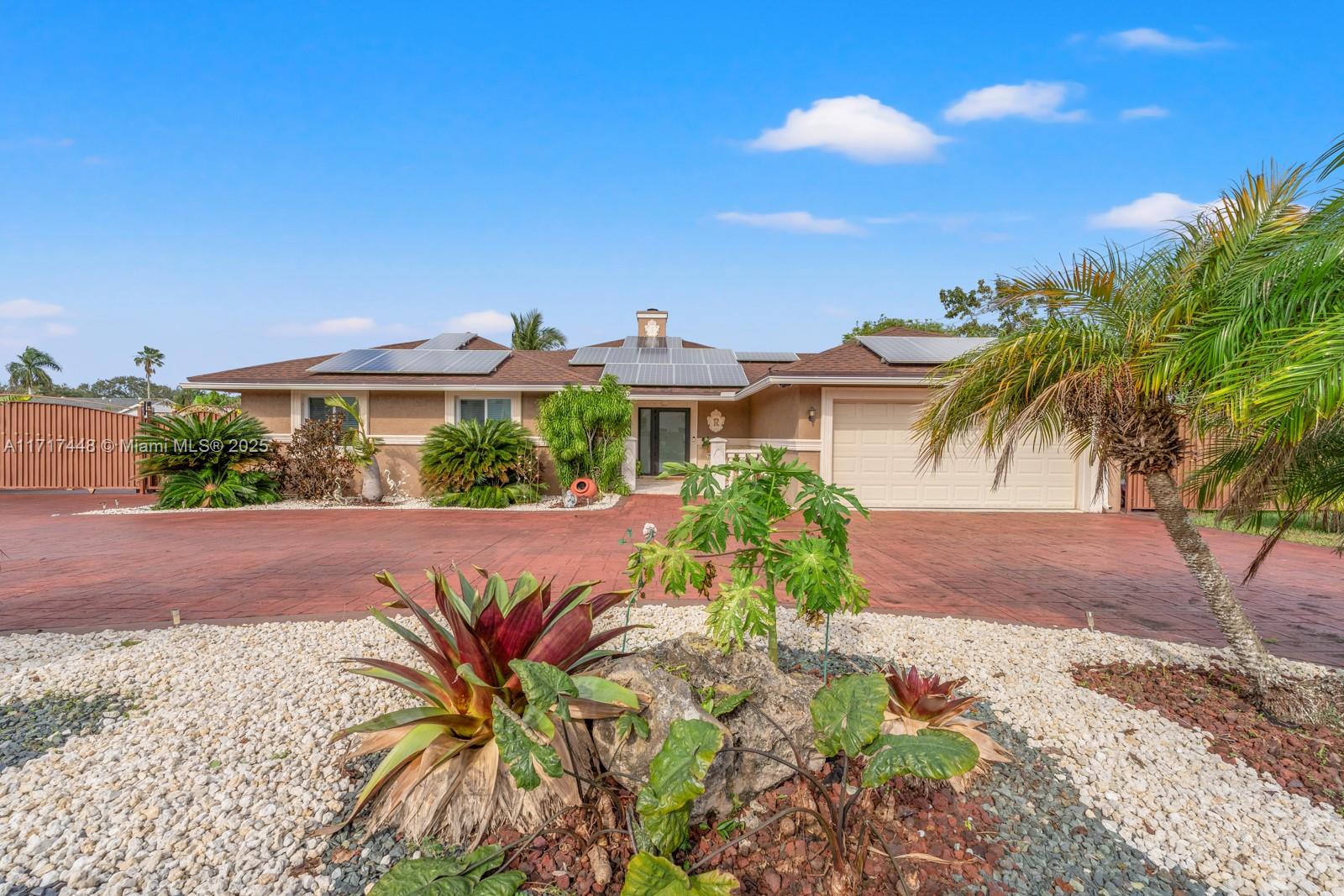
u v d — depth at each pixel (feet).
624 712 9.18
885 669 14.71
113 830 8.66
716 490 10.75
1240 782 10.61
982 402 15.34
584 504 49.32
